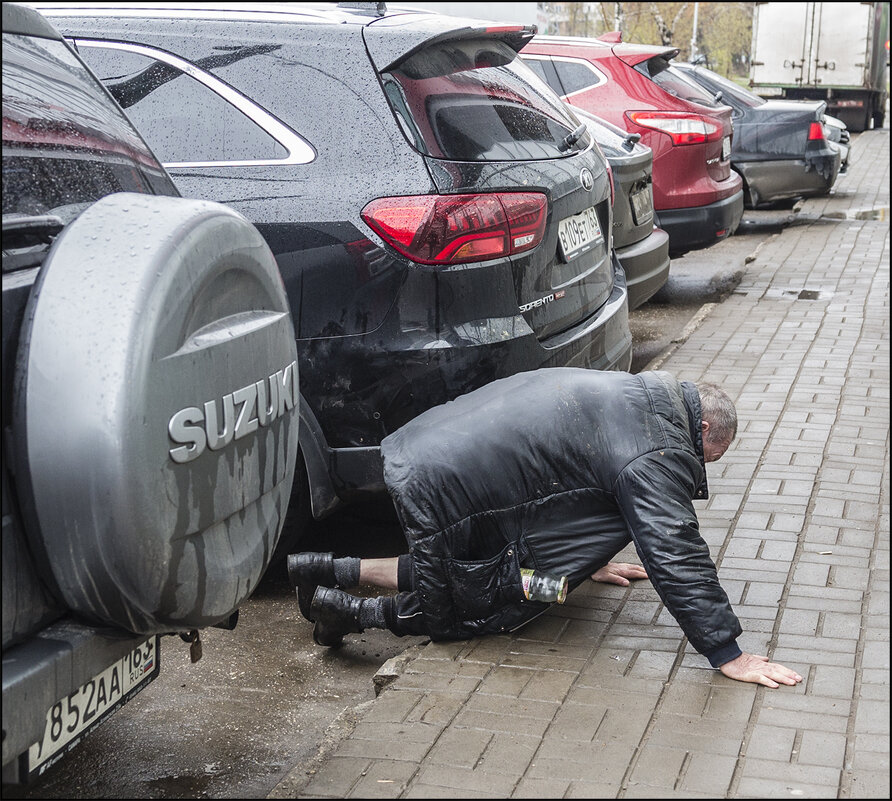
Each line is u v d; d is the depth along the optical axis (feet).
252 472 8.41
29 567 7.16
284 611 13.58
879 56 94.94
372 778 9.23
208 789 9.82
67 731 7.64
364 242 12.75
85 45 14.03
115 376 6.93
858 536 14.12
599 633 11.81
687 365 23.02
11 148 7.85
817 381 21.58
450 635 11.66
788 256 36.60
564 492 11.37
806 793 8.83
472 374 12.87
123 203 7.73
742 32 152.15
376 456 13.00
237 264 8.21
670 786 8.98
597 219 15.98
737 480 16.17
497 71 15.14
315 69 13.41
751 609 12.10
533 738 9.77
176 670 12.08
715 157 30.55
